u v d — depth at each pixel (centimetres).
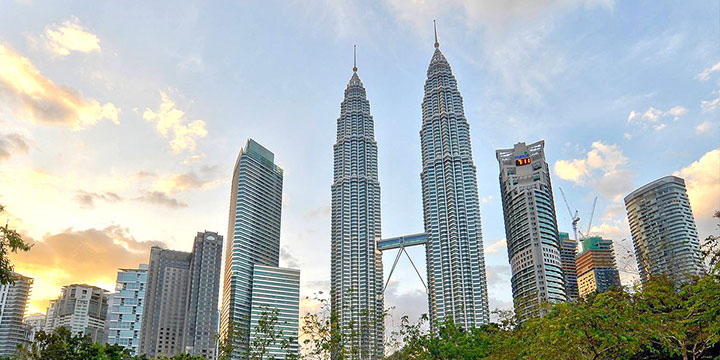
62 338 10344
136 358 11338
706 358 5556
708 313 4241
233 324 9856
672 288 5222
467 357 7431
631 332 4247
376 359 9000
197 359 11900
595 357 4275
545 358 4503
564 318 4188
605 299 4425
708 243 4622
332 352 8069
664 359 5628
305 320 8062
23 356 10544
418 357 8038
